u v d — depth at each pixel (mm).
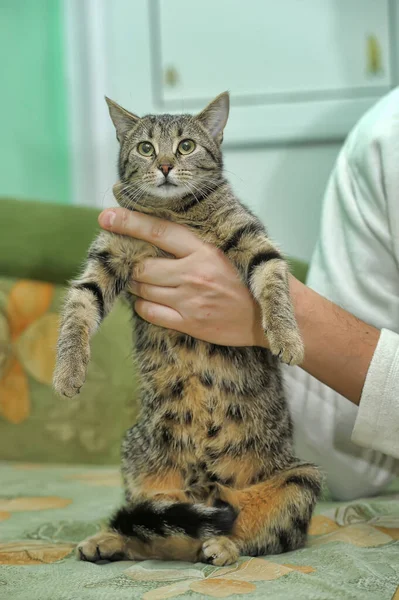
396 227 1926
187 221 1877
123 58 3711
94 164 3783
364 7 3516
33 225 3336
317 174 3635
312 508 1613
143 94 3719
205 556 1433
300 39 3576
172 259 1800
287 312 1642
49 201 3609
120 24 3689
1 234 3320
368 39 3531
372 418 1615
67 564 1456
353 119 3570
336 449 2098
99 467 3055
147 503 1563
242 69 3631
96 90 3730
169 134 1994
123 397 3230
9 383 3238
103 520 1885
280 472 1683
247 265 1778
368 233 2049
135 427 1804
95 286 1795
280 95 3611
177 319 1709
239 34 3613
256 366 1756
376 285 2031
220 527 1479
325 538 1648
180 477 1702
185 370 1709
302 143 3625
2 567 1421
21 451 3234
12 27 3742
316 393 2104
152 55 3686
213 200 1902
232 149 3680
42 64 3754
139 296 1841
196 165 1982
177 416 1697
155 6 3654
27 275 3303
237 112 3639
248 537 1542
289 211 3676
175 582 1279
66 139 3795
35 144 3822
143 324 1807
